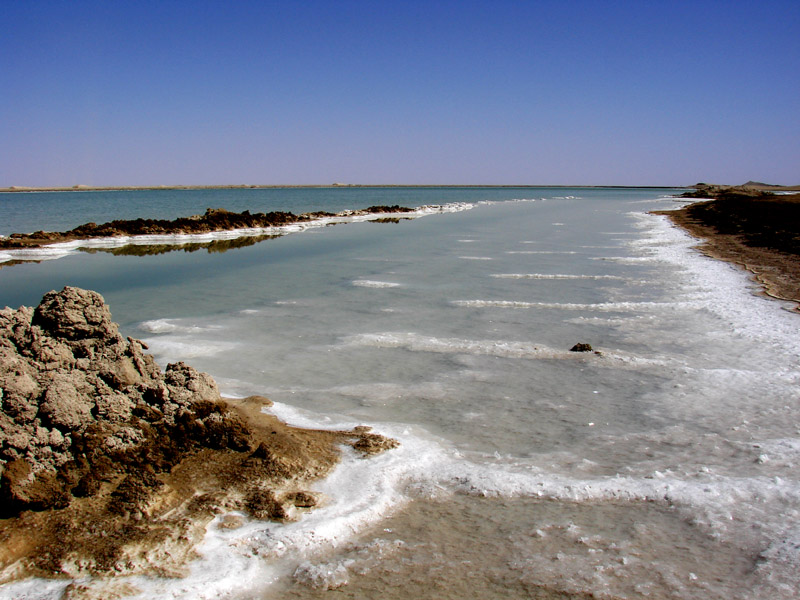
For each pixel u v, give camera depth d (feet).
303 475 17.94
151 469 17.79
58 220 161.27
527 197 390.01
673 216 142.51
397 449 19.84
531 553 14.58
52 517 15.79
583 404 24.32
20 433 16.99
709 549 14.67
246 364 29.48
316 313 40.98
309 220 136.87
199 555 14.37
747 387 25.80
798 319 37.17
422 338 33.96
